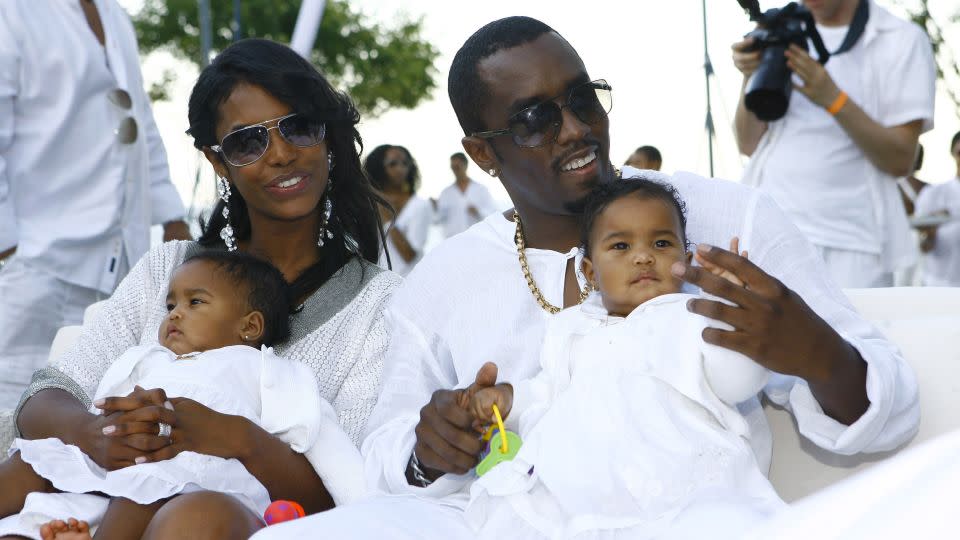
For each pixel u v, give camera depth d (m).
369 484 2.66
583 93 2.69
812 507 1.32
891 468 1.30
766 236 2.59
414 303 2.88
